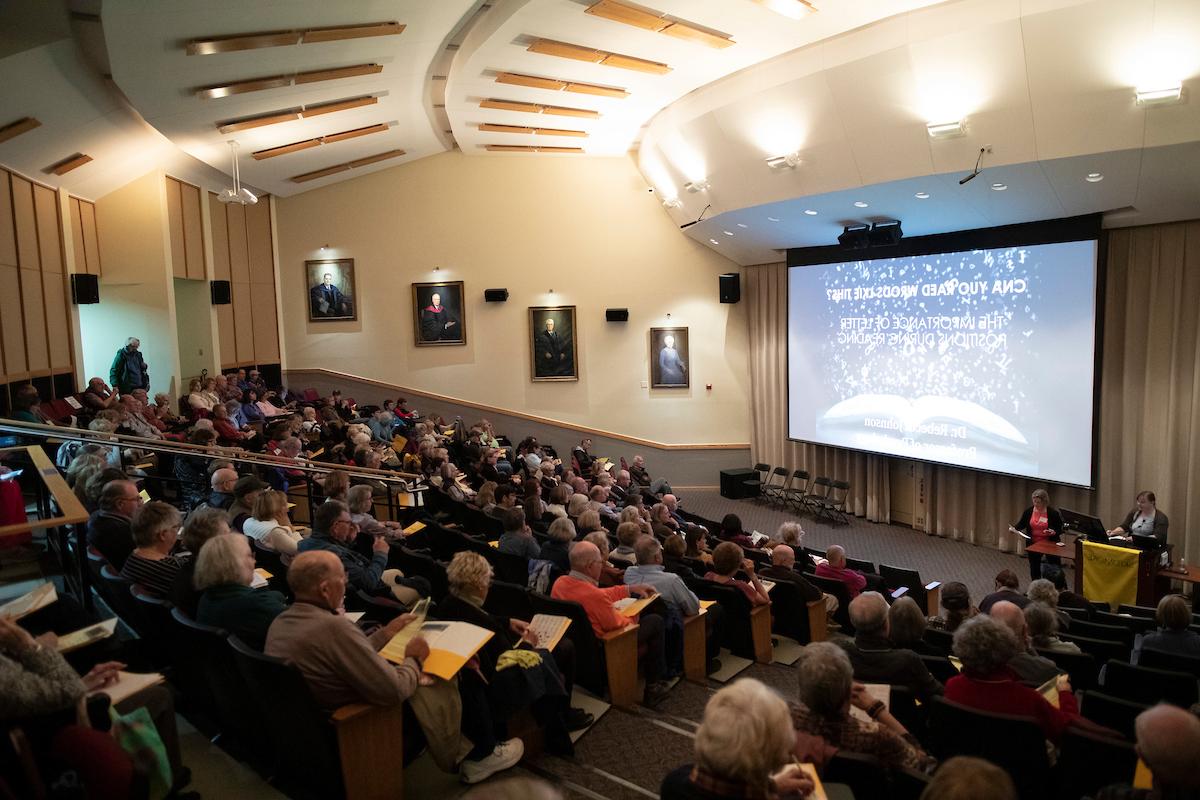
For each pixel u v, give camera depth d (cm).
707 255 1639
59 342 1070
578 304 1656
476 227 1641
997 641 311
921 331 1191
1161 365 966
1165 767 215
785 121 971
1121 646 472
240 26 764
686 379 1656
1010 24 706
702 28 875
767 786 198
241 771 312
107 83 892
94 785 210
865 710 292
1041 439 1040
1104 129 751
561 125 1398
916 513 1312
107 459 604
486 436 1473
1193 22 629
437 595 500
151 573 356
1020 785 294
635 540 610
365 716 290
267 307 1602
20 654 221
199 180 1349
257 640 316
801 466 1525
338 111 1161
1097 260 959
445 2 873
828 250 1338
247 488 532
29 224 1002
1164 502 968
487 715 345
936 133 816
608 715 429
